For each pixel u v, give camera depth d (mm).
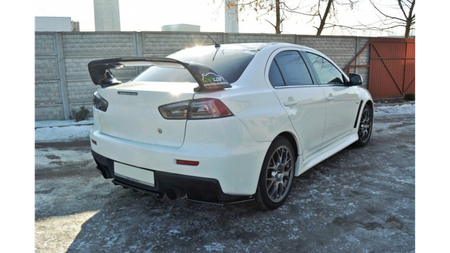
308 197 3109
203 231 2494
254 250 2230
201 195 2312
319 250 2229
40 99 7895
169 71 3002
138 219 2709
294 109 2949
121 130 2604
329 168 3979
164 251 2227
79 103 8211
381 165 4074
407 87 12500
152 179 2400
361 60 11484
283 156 2893
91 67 2834
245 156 2363
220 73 2719
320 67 3791
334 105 3756
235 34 9336
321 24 13125
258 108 2539
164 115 2318
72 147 5387
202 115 2225
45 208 2928
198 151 2219
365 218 2682
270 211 2818
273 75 2943
